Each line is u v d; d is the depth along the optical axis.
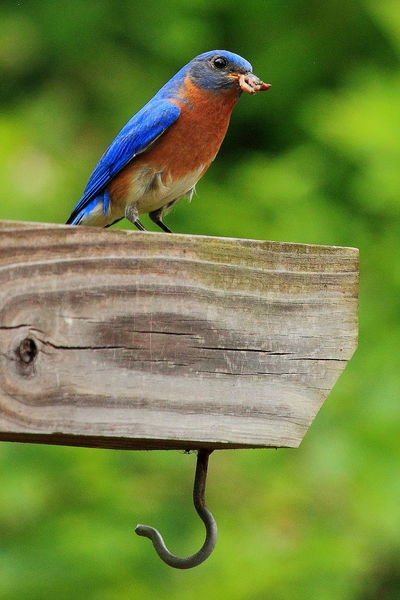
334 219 15.34
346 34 17.70
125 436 6.10
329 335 6.67
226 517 13.45
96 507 12.88
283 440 6.51
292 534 13.22
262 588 12.23
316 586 12.44
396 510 13.02
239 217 15.38
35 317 5.97
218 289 6.39
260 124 17.86
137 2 17.78
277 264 6.57
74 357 6.02
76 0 17.75
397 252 14.80
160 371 6.21
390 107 14.80
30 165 15.80
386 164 14.59
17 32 17.52
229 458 14.03
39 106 17.02
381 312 14.44
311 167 15.94
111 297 6.12
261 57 17.81
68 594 12.13
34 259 5.99
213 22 17.86
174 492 13.80
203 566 12.58
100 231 6.12
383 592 13.52
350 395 13.85
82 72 17.53
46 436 6.07
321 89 17.61
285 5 17.88
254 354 6.46
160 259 6.25
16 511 12.65
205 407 6.31
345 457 13.39
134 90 17.38
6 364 5.89
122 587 12.17
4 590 12.07
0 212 14.95
